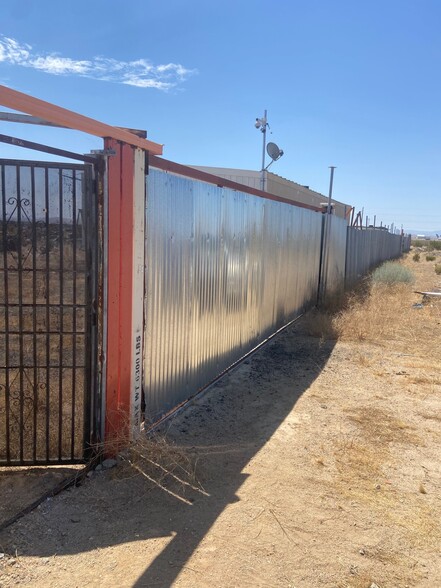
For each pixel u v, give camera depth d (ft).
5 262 10.80
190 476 11.62
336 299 37.83
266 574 8.54
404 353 25.17
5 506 10.22
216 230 18.04
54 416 11.57
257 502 10.77
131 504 10.48
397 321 33.50
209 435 14.29
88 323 11.31
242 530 9.73
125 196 11.55
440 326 32.76
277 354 24.11
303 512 10.49
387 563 9.01
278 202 25.98
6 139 9.46
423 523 10.32
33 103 8.76
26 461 11.50
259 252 23.44
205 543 9.28
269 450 13.43
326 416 16.15
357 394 18.53
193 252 16.16
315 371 21.43
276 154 40.22
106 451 11.97
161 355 14.51
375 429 15.20
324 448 13.69
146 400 13.80
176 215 14.74
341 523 10.18
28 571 8.35
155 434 13.71
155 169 13.43
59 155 10.40
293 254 30.25
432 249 175.52
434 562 9.12
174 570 8.51
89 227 11.07
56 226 10.93
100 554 8.86
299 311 33.19
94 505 10.37
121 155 11.30
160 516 10.09
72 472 11.51
